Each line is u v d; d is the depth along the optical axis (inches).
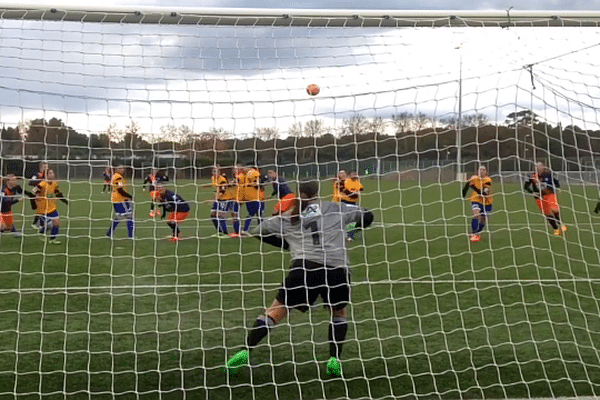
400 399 195.6
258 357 234.4
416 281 372.5
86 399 193.6
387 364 226.1
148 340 253.4
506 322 278.7
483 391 200.8
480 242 560.4
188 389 201.8
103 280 375.2
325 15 235.6
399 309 303.3
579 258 467.8
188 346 245.9
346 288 213.0
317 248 212.4
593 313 296.0
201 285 358.6
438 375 215.3
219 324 277.3
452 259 456.1
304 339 255.1
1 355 232.8
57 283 364.8
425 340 253.0
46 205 542.3
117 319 284.5
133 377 212.4
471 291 343.9
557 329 268.7
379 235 610.9
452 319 284.4
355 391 201.8
